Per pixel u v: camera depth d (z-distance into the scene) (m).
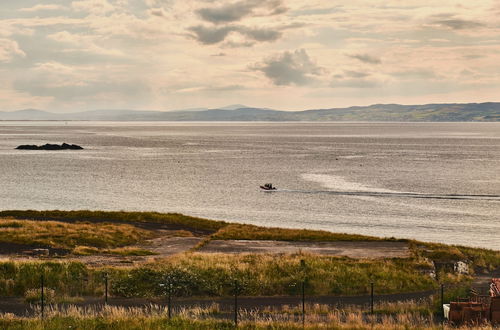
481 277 38.16
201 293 31.58
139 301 30.00
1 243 45.22
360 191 106.38
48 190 107.00
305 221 76.00
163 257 41.22
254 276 34.03
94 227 54.41
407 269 37.47
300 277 33.75
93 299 30.16
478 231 68.88
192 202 93.44
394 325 24.09
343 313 27.50
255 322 24.14
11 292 30.50
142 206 88.94
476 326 23.75
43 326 22.41
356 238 51.47
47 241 46.00
